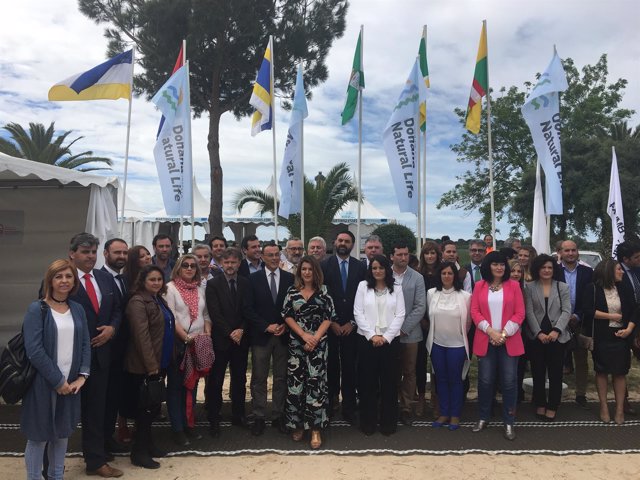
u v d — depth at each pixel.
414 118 7.19
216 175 17.31
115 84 7.12
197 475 3.86
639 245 5.19
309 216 16.39
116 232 7.15
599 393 5.13
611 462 4.12
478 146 23.73
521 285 5.23
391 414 4.73
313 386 4.45
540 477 3.84
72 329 3.42
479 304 4.83
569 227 19.09
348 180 16.89
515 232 23.86
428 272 5.57
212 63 16.50
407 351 5.06
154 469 3.95
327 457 4.20
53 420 3.31
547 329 5.03
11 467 3.93
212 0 14.66
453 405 4.89
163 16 14.92
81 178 6.41
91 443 3.78
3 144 22.06
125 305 4.04
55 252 7.34
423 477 3.84
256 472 3.91
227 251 4.73
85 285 3.81
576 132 22.53
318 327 4.54
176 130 7.20
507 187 23.84
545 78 7.10
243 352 4.83
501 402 5.65
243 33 15.81
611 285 5.02
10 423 4.93
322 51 17.08
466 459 4.17
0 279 7.23
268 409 5.43
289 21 16.44
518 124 22.98
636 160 18.08
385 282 4.83
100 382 3.79
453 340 4.90
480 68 7.26
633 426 4.95
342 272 5.20
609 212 7.78
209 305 4.62
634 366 7.23
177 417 4.39
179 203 7.17
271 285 4.87
